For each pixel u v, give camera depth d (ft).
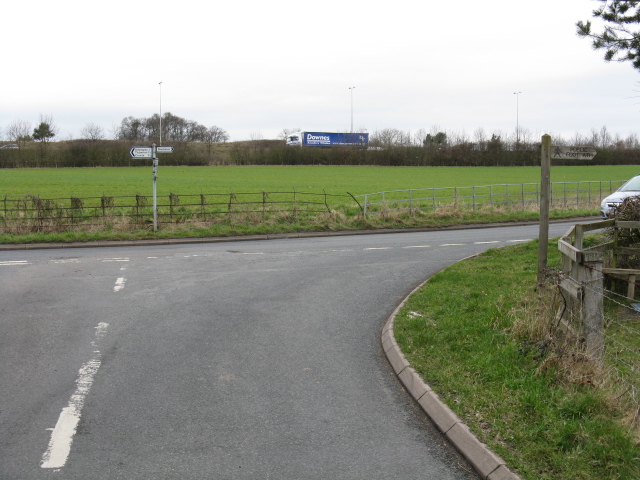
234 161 292.61
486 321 26.71
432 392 19.52
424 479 15.10
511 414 17.40
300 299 35.81
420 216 85.51
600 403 17.22
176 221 73.10
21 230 67.05
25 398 20.31
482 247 58.95
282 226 73.67
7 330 28.63
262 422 18.54
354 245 61.82
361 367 23.73
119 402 20.03
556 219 91.97
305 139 316.60
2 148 256.32
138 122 420.77
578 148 32.37
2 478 15.01
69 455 16.29
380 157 292.61
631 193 59.00
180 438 17.39
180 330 28.89
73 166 258.78
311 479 15.10
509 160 287.28
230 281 41.45
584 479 13.85
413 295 33.53
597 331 21.35
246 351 25.72
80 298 35.65
